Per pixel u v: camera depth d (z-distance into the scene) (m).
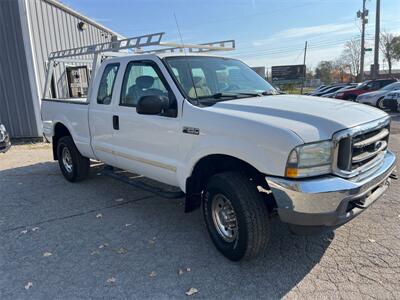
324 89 30.00
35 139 11.23
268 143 2.93
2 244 3.95
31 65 10.80
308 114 3.13
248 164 3.28
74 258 3.61
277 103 3.55
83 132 5.50
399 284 3.03
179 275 3.26
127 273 3.31
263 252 3.32
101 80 5.05
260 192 3.41
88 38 14.39
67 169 6.33
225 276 3.22
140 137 4.29
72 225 4.43
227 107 3.50
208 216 3.65
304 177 2.86
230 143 3.20
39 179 6.58
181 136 3.71
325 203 2.82
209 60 4.46
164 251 3.70
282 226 4.18
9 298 2.98
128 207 4.99
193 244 3.84
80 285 3.14
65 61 6.86
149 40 4.29
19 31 10.59
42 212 4.89
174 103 3.81
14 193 5.78
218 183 3.36
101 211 4.87
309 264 3.38
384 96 17.70
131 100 4.47
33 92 10.94
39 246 3.88
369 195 3.28
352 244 3.71
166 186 5.60
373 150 3.31
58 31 12.21
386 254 3.50
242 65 4.89
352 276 3.16
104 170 5.46
